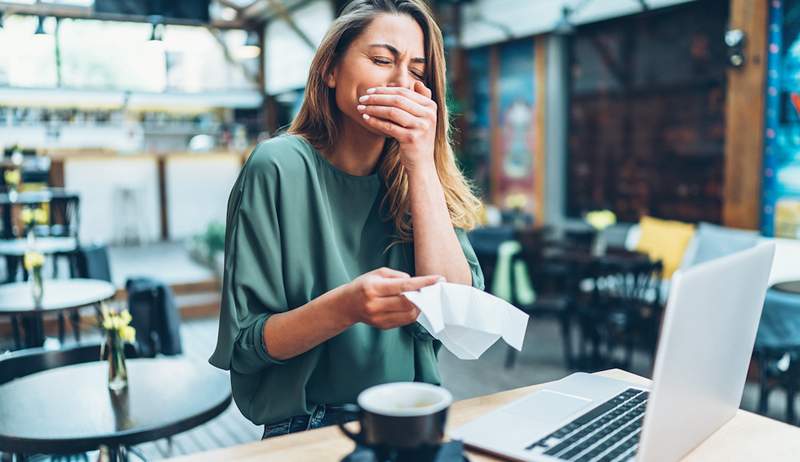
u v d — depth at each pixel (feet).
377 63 3.72
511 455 2.94
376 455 2.48
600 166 22.00
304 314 3.39
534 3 22.00
